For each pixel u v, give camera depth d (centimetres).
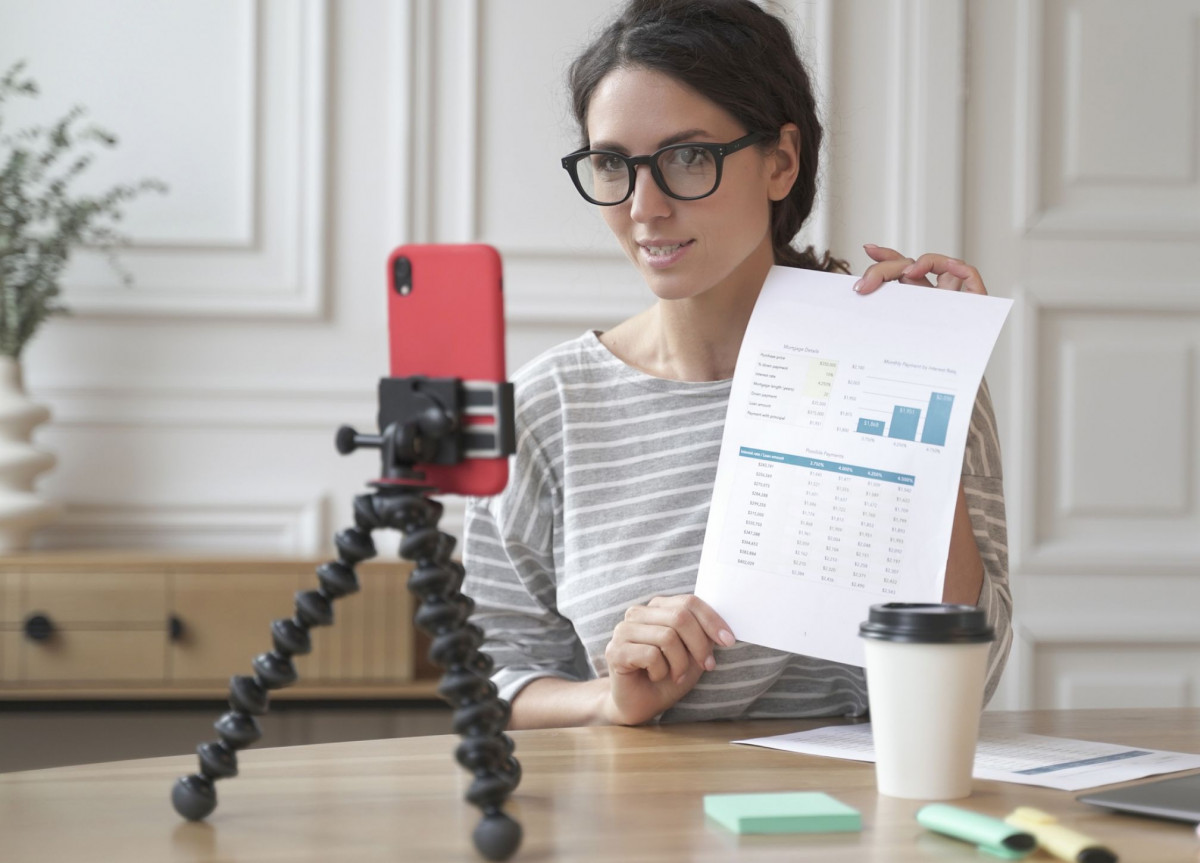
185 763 90
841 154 258
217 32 254
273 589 218
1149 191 263
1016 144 261
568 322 255
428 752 92
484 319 71
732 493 103
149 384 252
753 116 112
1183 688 259
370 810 74
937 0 257
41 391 251
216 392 252
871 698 78
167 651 217
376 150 256
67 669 216
